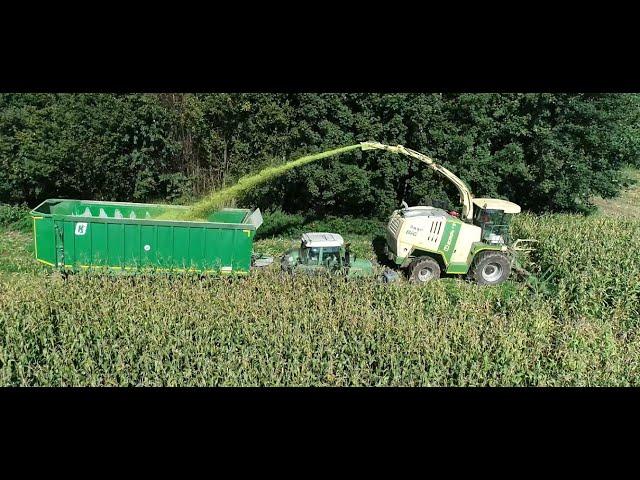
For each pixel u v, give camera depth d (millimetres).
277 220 22859
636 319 16797
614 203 31531
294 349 13406
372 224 23578
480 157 23438
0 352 12594
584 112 23750
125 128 21859
